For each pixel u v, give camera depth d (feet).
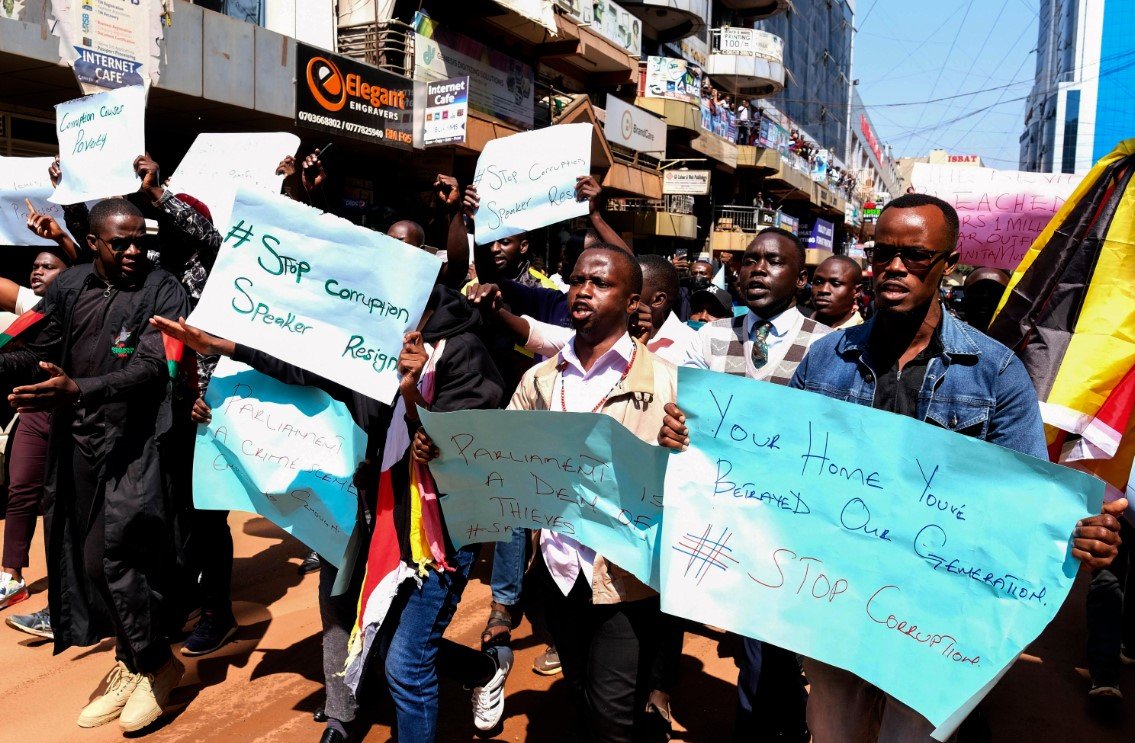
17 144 29.58
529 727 11.95
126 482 11.03
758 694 10.30
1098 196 10.29
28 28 23.70
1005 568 6.88
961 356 7.37
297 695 12.52
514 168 14.88
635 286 9.06
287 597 16.37
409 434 9.32
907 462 7.13
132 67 26.96
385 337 9.23
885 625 7.27
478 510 9.10
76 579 11.68
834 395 7.91
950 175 15.56
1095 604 13.30
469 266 16.11
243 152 14.52
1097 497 6.53
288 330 9.33
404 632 9.26
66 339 11.75
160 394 11.28
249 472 10.87
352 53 42.39
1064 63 261.44
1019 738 12.41
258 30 31.96
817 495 7.43
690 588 7.73
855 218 160.97
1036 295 10.43
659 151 71.20
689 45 99.60
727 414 7.55
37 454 15.44
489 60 51.52
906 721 7.40
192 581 13.16
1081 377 9.90
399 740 9.25
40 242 16.71
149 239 14.39
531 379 9.55
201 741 11.19
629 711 8.70
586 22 61.77
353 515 10.50
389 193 47.52
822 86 187.11
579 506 8.50
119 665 11.89
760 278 12.71
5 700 12.15
